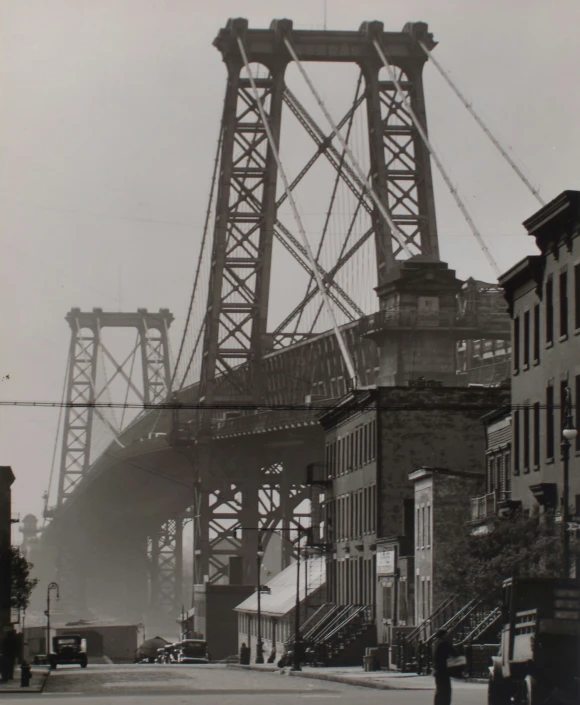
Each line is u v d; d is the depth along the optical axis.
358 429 103.69
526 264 68.50
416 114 148.75
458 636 68.38
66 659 110.88
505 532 59.25
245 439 159.12
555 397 65.12
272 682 69.88
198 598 152.62
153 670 96.69
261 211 155.12
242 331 156.50
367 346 136.50
